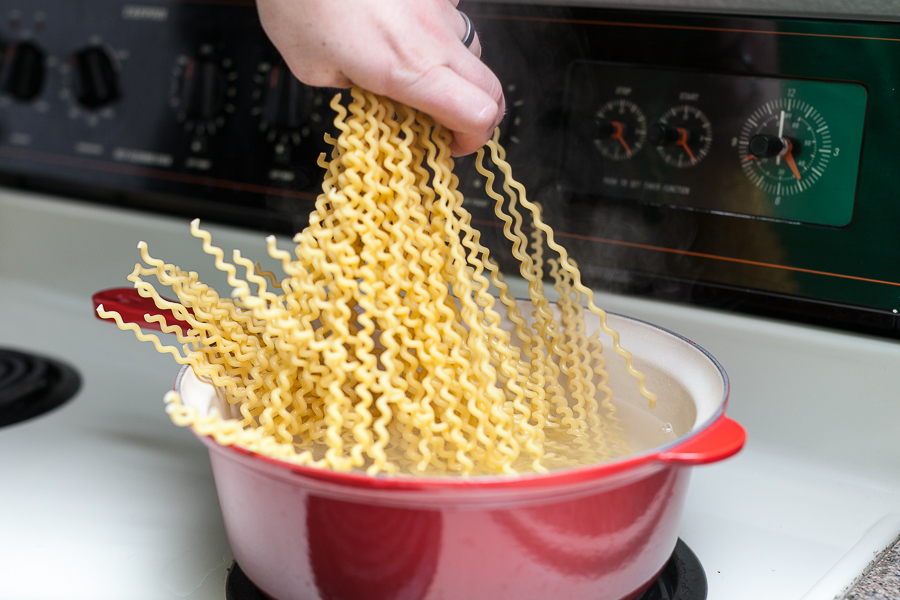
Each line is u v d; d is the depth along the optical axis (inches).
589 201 36.3
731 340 35.7
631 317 35.1
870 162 33.0
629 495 27.7
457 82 28.7
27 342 42.8
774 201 34.3
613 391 33.4
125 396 39.6
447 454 30.2
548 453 31.6
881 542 31.9
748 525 33.6
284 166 39.6
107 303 32.6
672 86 34.8
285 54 29.5
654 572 29.5
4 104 44.0
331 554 27.7
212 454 28.9
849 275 33.8
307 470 26.5
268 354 31.1
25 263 46.1
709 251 35.2
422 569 27.4
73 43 42.3
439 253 30.2
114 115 42.2
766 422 35.8
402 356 30.1
